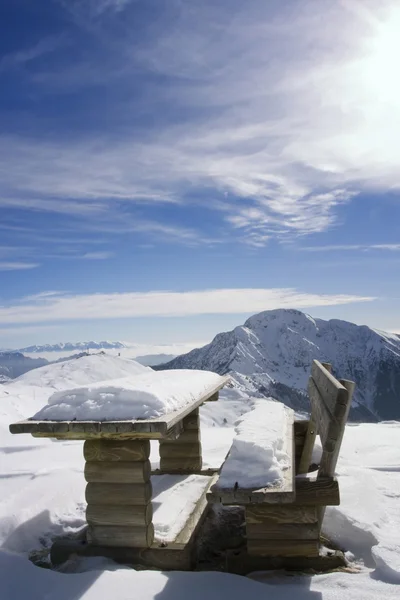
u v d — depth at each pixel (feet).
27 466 19.31
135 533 10.39
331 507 12.05
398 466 16.87
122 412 10.05
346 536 11.11
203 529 12.10
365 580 8.93
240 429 11.38
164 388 11.53
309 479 9.45
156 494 14.01
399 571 8.96
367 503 12.70
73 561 10.28
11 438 25.91
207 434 28.25
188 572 9.36
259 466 9.30
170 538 10.82
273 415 13.73
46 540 11.85
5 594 8.89
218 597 8.50
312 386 13.50
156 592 8.73
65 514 13.06
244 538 11.78
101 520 10.53
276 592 8.62
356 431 26.03
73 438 10.32
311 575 9.33
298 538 9.73
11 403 37.60
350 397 8.79
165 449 16.55
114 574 9.35
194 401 11.95
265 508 9.84
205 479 15.48
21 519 12.60
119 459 10.43
